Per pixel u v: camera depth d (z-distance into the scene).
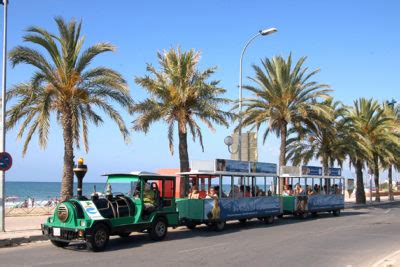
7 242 14.77
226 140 25.77
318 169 29.20
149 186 15.85
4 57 17.00
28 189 116.81
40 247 14.28
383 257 12.66
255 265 11.36
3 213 16.73
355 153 38.41
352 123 38.56
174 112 25.02
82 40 21.22
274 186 24.03
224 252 13.35
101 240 13.49
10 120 20.41
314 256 12.76
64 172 20.84
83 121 21.80
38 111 20.97
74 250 13.66
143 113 24.69
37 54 20.06
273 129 33.00
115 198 14.82
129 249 13.87
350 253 13.32
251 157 26.80
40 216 24.89
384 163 45.88
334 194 29.64
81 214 13.51
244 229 20.20
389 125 42.03
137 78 24.28
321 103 31.89
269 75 31.39
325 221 24.69
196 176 20.38
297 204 26.12
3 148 16.95
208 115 24.67
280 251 13.61
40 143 20.22
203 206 18.97
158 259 12.08
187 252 13.30
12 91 20.38
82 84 21.27
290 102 31.53
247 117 31.03
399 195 73.44
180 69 24.38
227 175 20.66
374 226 21.55
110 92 21.34
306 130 34.62
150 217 15.62
